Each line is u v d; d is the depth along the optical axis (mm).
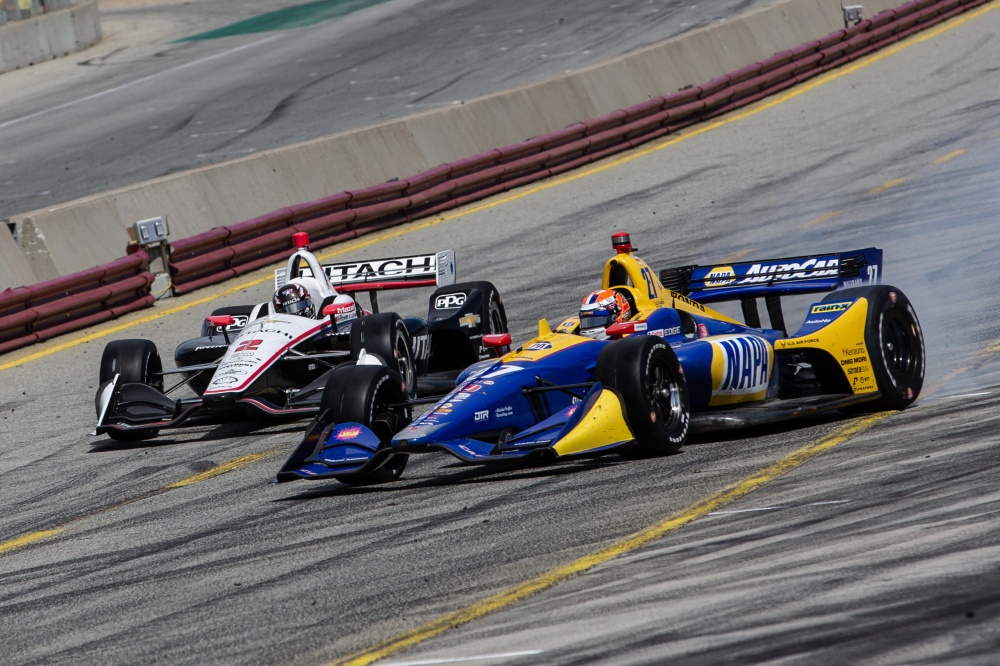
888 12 112938
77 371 54156
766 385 34812
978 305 44844
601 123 87875
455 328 45406
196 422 44312
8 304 58312
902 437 30172
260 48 137500
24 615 25500
